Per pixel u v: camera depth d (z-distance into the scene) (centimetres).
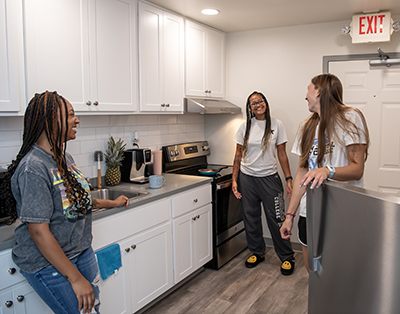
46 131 140
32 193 133
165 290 254
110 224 206
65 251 147
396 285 60
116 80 239
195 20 321
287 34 348
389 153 323
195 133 382
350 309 75
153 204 238
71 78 207
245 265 323
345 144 160
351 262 74
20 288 158
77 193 148
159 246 246
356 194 71
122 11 241
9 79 176
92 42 219
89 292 144
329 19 322
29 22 183
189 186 271
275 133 308
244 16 310
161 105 282
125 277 218
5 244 152
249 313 245
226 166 374
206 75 341
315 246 94
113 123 283
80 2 210
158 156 306
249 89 369
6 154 210
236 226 338
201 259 294
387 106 320
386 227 62
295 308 251
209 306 255
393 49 313
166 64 286
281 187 315
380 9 292
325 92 162
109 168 268
